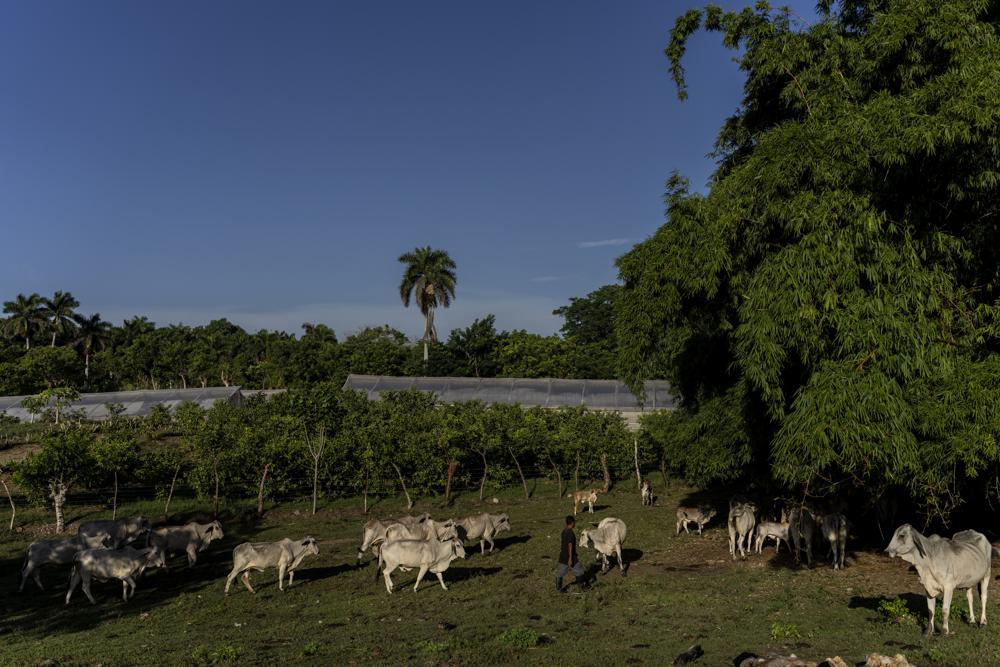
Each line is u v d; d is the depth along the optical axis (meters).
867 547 19.27
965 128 11.33
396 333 94.56
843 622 11.91
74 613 15.32
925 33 13.69
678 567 18.25
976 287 14.10
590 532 17.38
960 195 13.04
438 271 73.12
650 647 10.92
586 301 87.00
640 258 18.39
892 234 13.06
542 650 11.01
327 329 97.56
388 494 34.50
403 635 12.27
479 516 21.62
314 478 32.34
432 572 18.12
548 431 37.41
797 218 12.89
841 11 18.72
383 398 40.47
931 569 10.41
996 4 14.91
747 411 18.30
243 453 30.50
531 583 16.70
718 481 31.27
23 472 25.58
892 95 14.77
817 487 16.25
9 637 13.10
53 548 18.34
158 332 96.56
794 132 13.73
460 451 34.12
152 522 28.42
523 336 76.75
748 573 16.89
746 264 15.76
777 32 17.28
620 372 19.45
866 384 12.08
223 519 29.55
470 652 10.80
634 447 37.94
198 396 53.28
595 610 13.79
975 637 10.18
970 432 11.98
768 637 11.09
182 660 10.75
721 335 19.69
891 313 12.32
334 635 12.54
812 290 12.69
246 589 17.41
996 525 19.09
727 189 15.56
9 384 62.16
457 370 72.12
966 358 12.94
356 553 22.53
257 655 11.12
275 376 73.31
